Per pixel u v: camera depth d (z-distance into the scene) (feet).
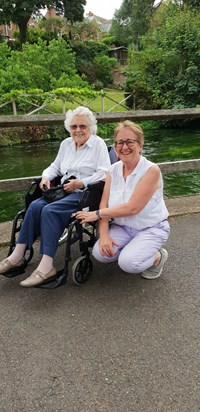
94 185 6.99
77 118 7.39
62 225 6.65
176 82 43.98
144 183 6.47
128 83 49.24
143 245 6.68
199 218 10.28
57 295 6.70
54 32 85.20
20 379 4.82
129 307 6.33
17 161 25.20
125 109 47.21
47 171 8.00
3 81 39.52
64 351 5.32
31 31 84.12
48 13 102.42
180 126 41.34
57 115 10.84
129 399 4.48
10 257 6.78
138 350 5.31
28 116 10.49
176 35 43.09
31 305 6.41
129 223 6.89
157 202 6.80
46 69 45.39
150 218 6.79
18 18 75.87
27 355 5.25
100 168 7.38
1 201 16.84
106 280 7.22
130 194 6.68
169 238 9.08
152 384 4.69
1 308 6.33
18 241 6.78
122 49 113.80
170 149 27.43
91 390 4.63
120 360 5.12
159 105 45.32
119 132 6.45
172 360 5.10
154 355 5.20
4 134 32.45
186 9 47.19
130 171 6.72
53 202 6.75
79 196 7.06
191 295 6.68
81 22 99.45
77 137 7.50
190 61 42.06
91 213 6.68
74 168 7.59
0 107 35.47
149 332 5.69
